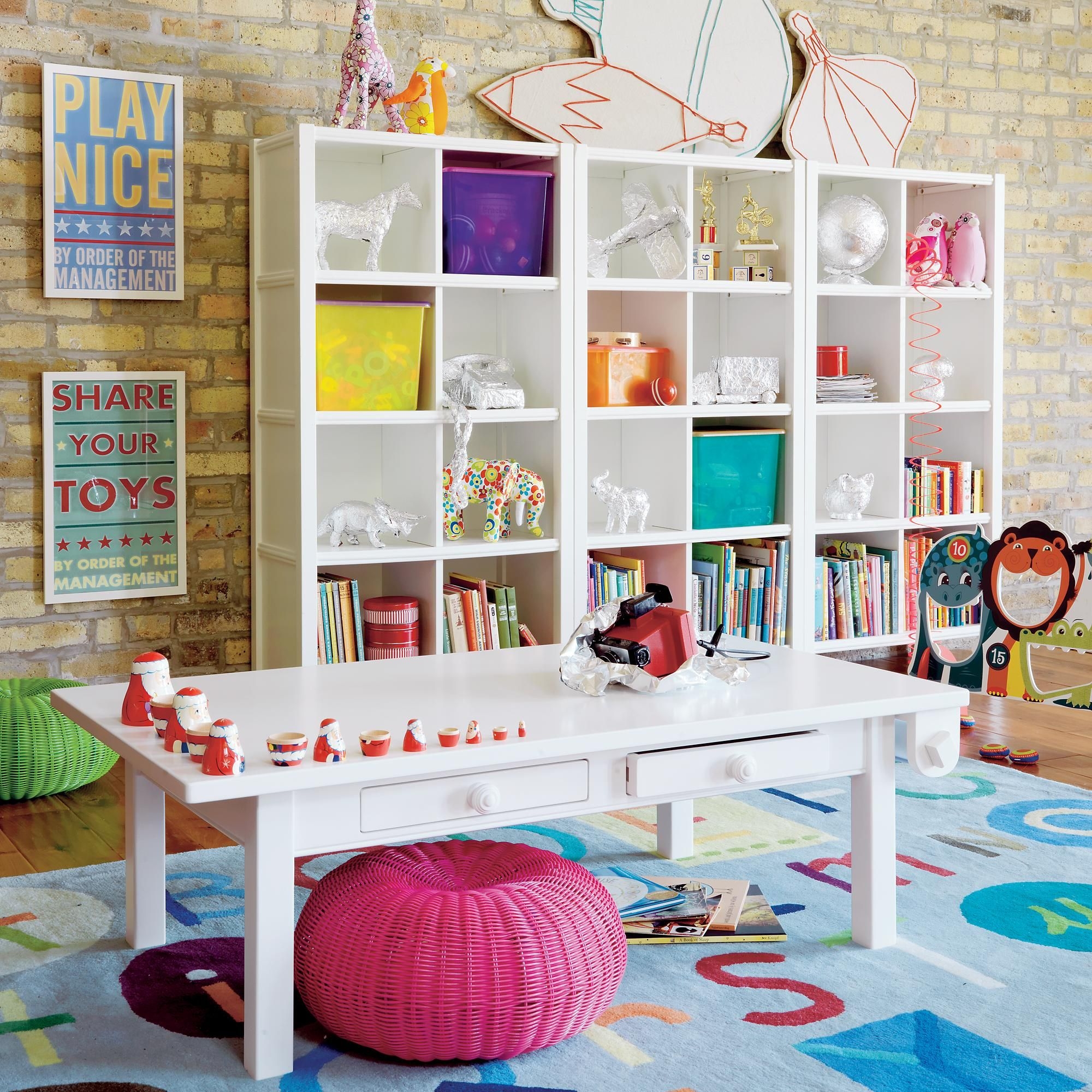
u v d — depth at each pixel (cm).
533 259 369
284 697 221
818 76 439
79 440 348
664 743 201
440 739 190
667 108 415
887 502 437
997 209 442
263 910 181
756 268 405
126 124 347
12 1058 187
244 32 361
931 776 227
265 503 364
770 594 413
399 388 353
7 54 335
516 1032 181
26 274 341
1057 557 358
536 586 389
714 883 251
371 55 346
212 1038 194
